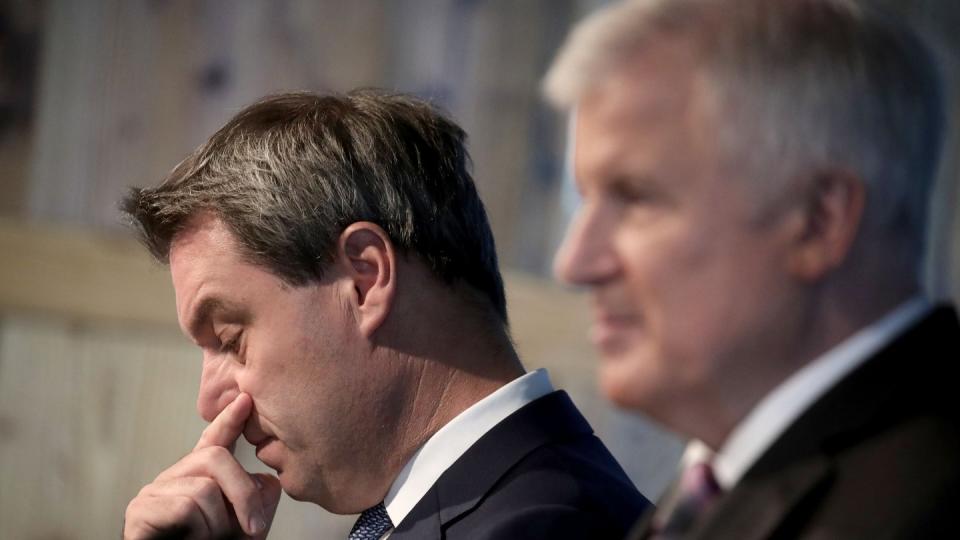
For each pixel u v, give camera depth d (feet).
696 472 13.29
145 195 20.76
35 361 36.19
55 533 36.73
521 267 45.50
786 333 11.87
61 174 36.68
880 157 11.56
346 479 20.18
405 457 20.10
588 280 12.24
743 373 12.03
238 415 20.29
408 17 42.70
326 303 19.76
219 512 21.26
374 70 42.14
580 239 12.28
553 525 18.67
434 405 20.13
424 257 20.18
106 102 37.27
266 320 19.84
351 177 19.93
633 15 12.38
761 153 11.61
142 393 38.27
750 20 11.90
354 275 19.79
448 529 19.26
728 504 12.14
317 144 20.11
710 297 11.82
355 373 19.75
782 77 11.60
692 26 12.07
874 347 12.09
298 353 19.74
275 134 20.27
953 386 12.11
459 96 43.91
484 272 21.04
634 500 20.27
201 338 20.71
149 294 38.27
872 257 11.86
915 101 11.73
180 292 20.49
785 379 12.12
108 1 37.29
